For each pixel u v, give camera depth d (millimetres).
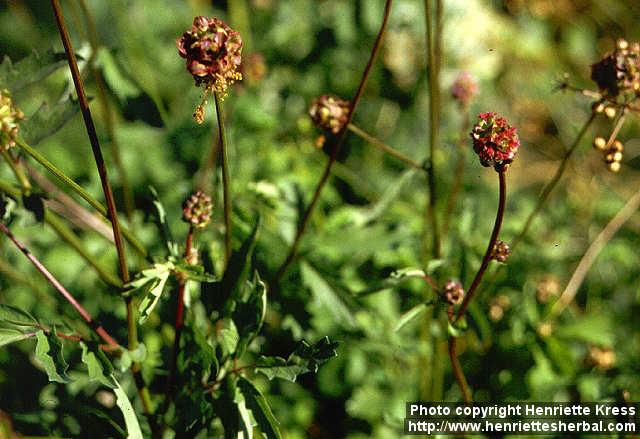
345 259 401
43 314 387
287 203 379
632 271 470
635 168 605
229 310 324
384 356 419
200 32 283
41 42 562
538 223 445
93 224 370
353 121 531
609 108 337
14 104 324
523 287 414
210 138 453
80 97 283
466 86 393
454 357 336
